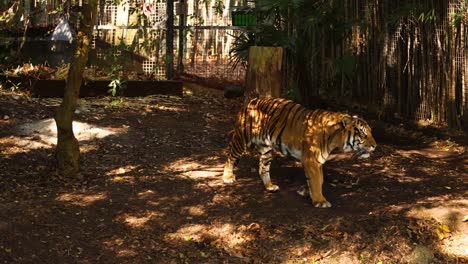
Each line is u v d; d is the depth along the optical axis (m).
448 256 5.86
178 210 6.42
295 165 7.81
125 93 10.68
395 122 10.29
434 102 9.93
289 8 10.05
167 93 10.98
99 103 9.99
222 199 6.69
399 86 10.30
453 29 9.59
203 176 7.28
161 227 6.09
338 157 8.22
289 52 10.02
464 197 6.94
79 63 6.70
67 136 6.88
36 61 11.54
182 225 6.14
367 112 10.63
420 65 10.06
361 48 10.70
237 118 7.06
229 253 5.76
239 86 11.59
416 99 10.16
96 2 6.60
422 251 5.82
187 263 5.59
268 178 6.94
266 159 6.90
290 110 6.66
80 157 7.09
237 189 6.95
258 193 6.87
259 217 6.32
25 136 8.09
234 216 6.33
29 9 10.73
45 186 6.69
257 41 9.96
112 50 8.52
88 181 6.93
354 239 5.96
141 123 9.09
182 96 11.09
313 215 6.37
